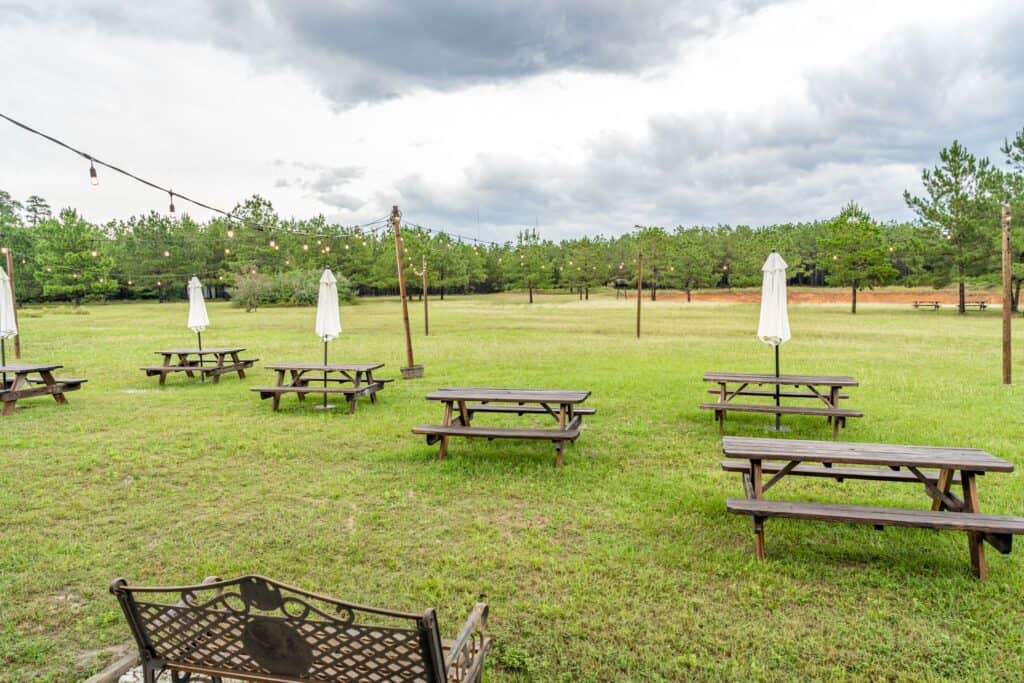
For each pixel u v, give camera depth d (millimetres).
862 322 31094
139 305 60250
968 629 3408
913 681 2980
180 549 4645
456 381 13125
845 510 4145
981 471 4160
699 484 6109
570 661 3162
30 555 4535
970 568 4148
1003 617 3514
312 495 5883
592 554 4465
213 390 12578
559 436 6594
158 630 2367
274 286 57250
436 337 23844
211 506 5602
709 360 16078
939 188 36156
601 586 3963
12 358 17922
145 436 8328
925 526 3857
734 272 72375
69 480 6371
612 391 11523
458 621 3553
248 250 66000
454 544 4688
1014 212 32125
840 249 41875
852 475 5215
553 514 5309
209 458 7238
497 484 6145
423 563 4363
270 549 4645
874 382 12234
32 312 45875
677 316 38031
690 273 65188
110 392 12312
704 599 3785
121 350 19938
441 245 78750
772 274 9023
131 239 67875
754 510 4207
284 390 10008
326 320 11672
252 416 9766
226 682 2926
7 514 5395
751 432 8336
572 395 7305
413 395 11672
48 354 18828
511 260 82250
